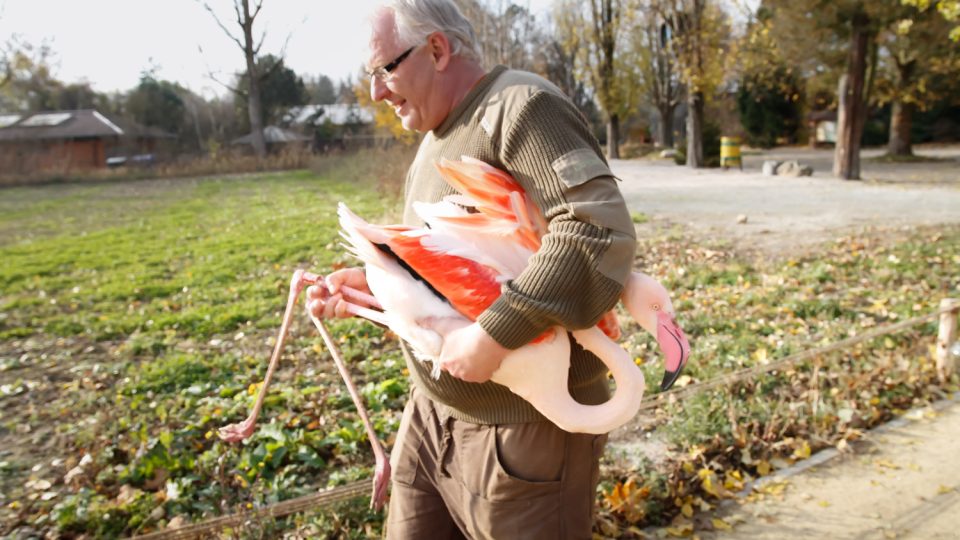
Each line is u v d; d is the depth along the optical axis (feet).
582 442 6.57
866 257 28.86
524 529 6.50
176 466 12.83
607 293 5.53
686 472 12.25
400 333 6.13
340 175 86.74
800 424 13.74
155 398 16.96
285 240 39.81
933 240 31.89
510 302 5.46
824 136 130.11
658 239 35.55
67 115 152.97
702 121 90.22
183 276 31.35
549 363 5.73
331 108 194.18
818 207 46.65
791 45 73.97
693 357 17.58
